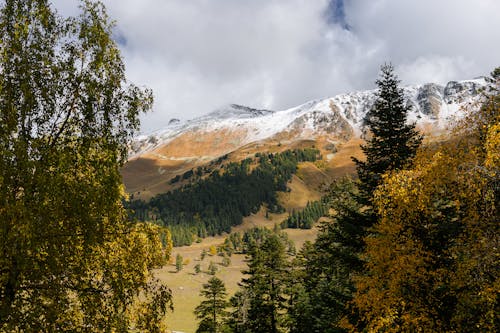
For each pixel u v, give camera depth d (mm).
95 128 11508
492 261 11977
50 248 9578
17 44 10305
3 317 8977
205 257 169375
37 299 9914
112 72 11891
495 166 11648
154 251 13242
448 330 12555
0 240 8922
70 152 10711
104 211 10750
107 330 10844
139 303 12398
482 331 11867
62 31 11461
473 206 12719
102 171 10852
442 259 13594
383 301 13164
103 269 11648
